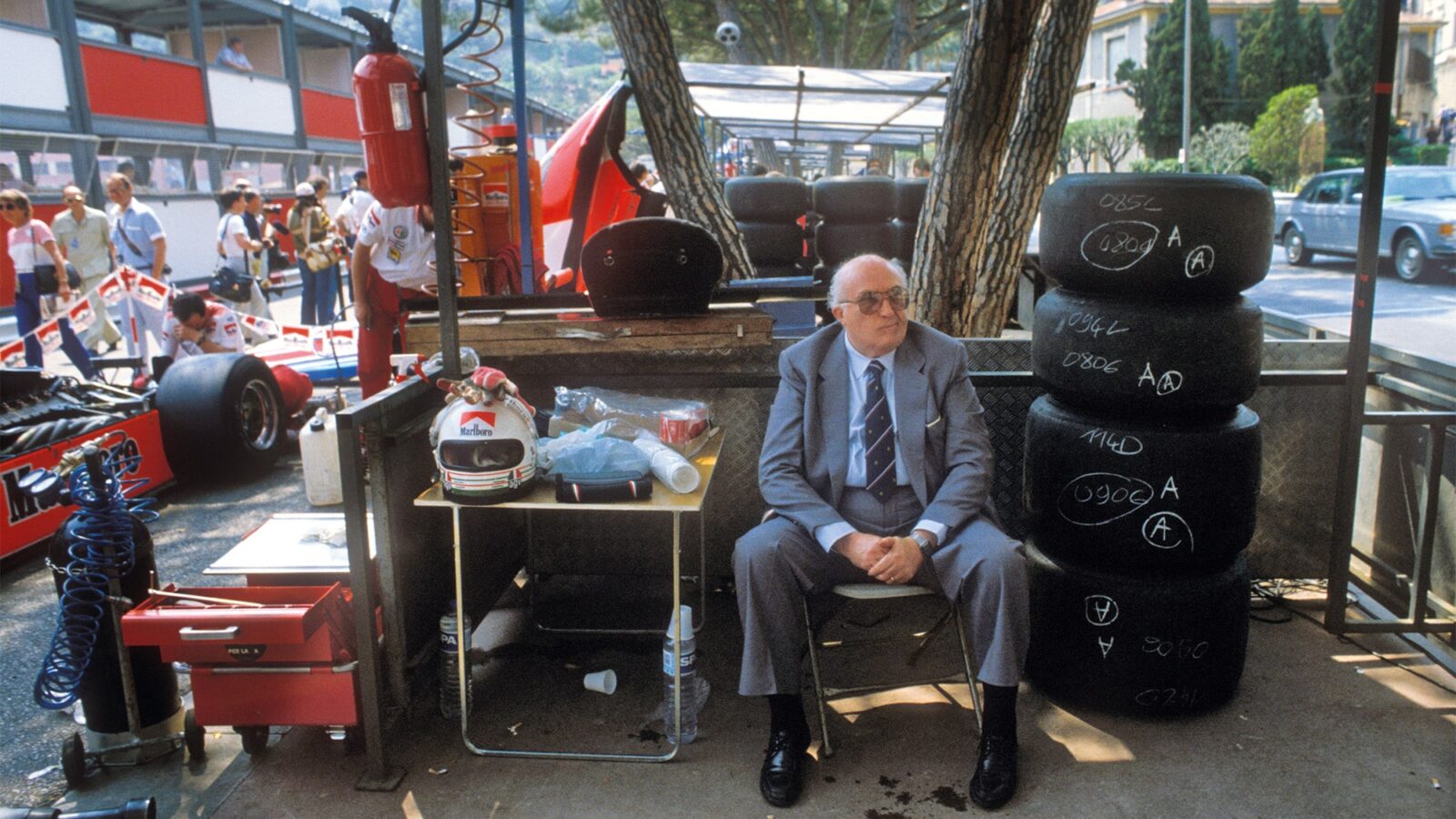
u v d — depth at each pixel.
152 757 2.89
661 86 4.94
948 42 28.73
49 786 2.80
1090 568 2.94
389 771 2.77
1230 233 2.68
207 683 2.70
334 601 2.72
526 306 3.65
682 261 3.30
